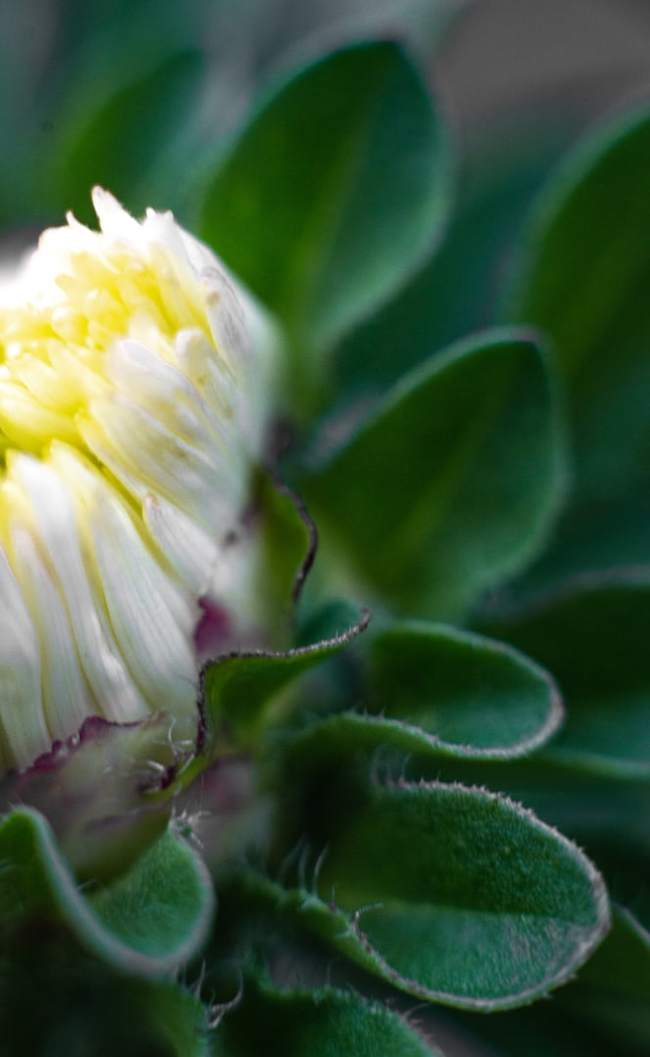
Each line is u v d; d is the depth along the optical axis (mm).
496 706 136
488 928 132
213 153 155
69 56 180
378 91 151
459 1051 150
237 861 138
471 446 145
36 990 135
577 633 147
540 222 156
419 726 136
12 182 166
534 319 158
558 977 130
